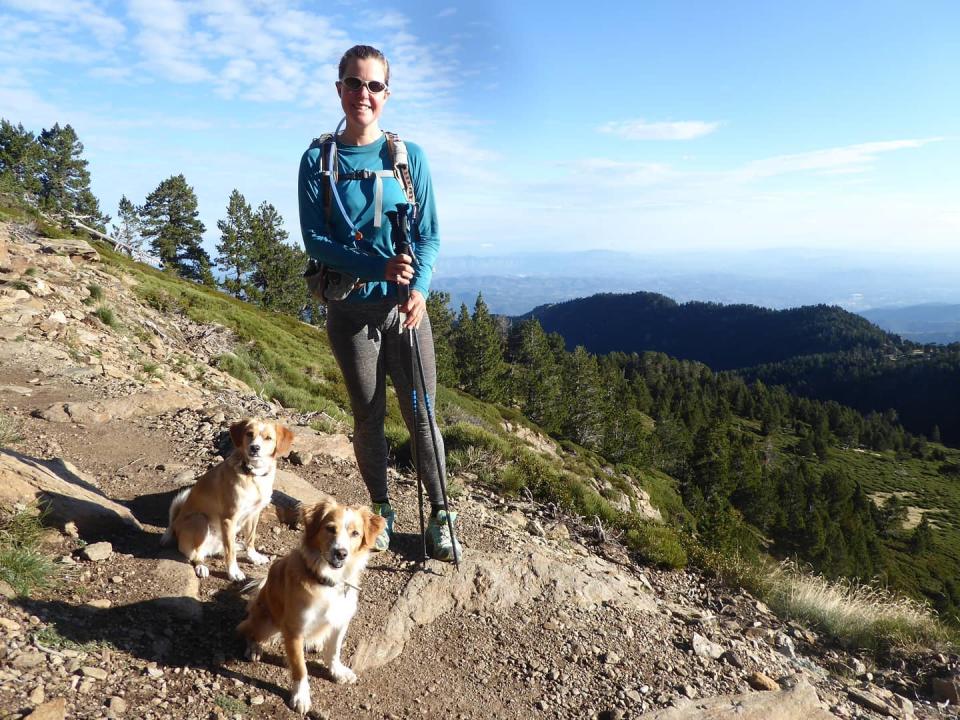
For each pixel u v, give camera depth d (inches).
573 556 220.4
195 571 155.1
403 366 160.1
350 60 137.6
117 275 705.6
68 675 108.0
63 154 2728.8
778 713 139.3
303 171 143.4
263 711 116.4
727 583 274.4
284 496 203.5
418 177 146.8
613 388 3164.4
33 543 145.7
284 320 1555.1
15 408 257.4
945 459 5310.0
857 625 253.3
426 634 151.3
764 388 6018.7
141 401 276.8
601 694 141.6
